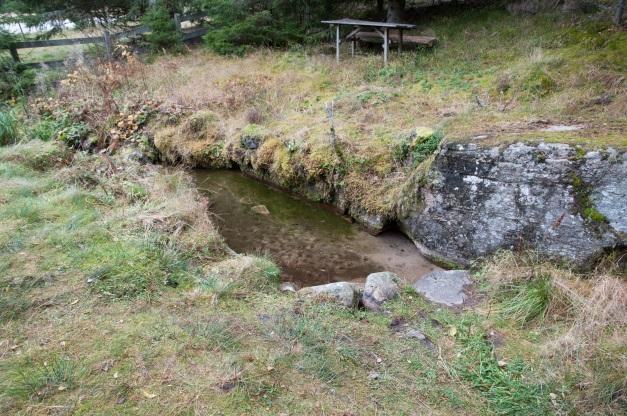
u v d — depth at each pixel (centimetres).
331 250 457
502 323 294
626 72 543
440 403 231
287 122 635
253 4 980
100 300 298
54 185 492
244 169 649
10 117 681
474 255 395
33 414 211
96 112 727
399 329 292
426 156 458
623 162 314
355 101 651
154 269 334
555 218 345
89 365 242
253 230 500
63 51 1135
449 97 625
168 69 919
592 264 332
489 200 375
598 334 266
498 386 241
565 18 770
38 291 303
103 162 564
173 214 427
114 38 1054
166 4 1105
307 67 837
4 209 417
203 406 220
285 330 279
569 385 237
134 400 222
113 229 390
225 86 791
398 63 765
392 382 244
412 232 446
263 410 220
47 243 363
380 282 339
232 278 336
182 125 691
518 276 329
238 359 251
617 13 676
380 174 493
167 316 287
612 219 321
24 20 984
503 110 530
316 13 1002
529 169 349
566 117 445
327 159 525
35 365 241
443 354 267
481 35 820
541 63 607
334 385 239
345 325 292
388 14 948
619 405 221
